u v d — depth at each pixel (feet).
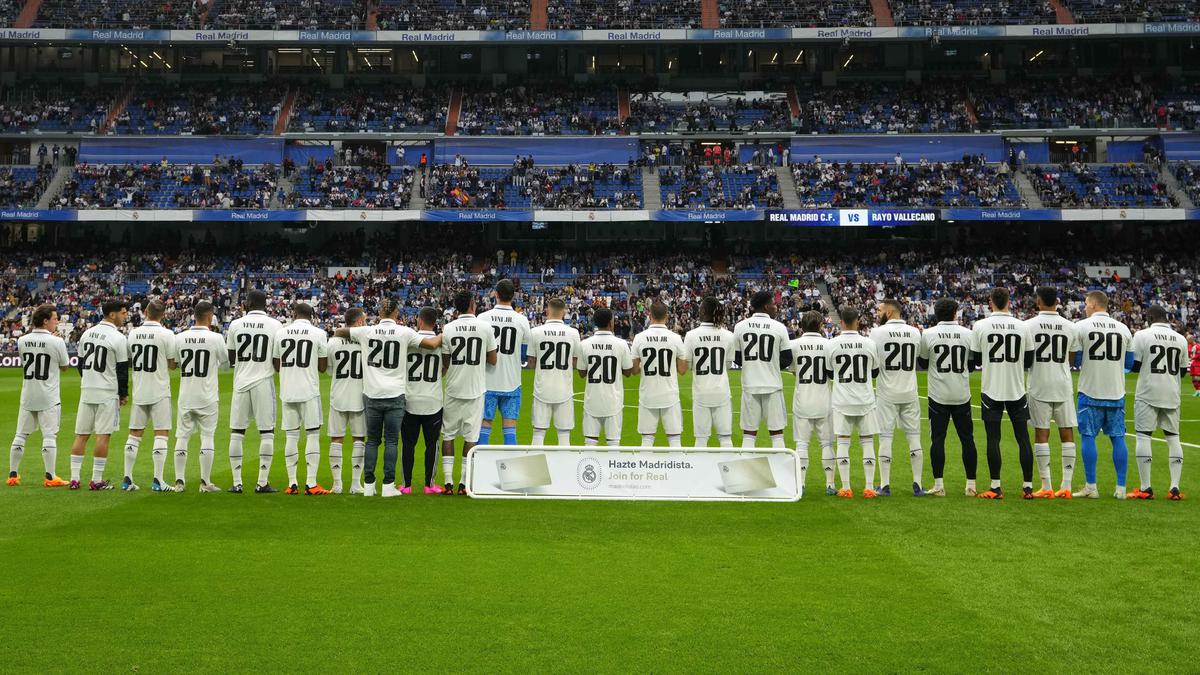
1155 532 23.91
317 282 142.31
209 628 16.21
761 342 31.12
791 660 14.82
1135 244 148.36
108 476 34.22
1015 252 148.15
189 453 40.42
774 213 142.41
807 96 167.73
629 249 153.89
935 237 152.76
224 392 75.97
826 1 171.63
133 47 166.09
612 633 16.05
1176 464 29.14
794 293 140.46
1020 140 155.12
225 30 157.69
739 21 167.73
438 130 159.22
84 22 161.58
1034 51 169.27
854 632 16.11
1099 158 155.12
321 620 16.66
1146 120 152.87
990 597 18.12
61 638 15.70
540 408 32.07
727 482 28.48
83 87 164.96
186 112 160.04
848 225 142.20
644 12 170.91
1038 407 29.60
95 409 30.76
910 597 18.12
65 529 24.04
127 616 16.84
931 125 157.89
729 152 157.07
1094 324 29.48
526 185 151.74
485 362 30.58
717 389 31.58
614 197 149.07
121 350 30.63
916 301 136.36
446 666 14.52
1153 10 161.38
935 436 29.86
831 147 156.46
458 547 22.17
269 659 14.79
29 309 132.57
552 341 31.96
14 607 17.31
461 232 155.33
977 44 170.30
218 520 25.29
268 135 154.92
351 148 159.12
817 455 41.04
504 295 32.04
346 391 29.99
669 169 155.43
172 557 21.02
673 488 28.53
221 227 154.81
